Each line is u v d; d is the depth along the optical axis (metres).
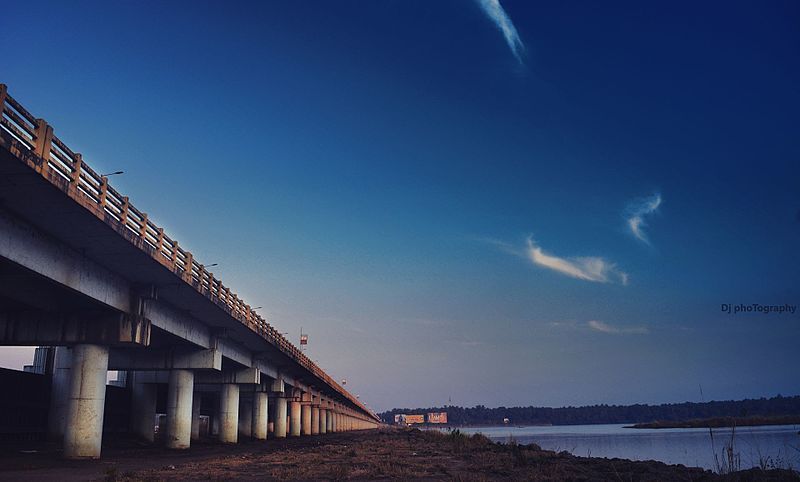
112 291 33.00
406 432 90.69
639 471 27.30
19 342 33.16
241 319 48.84
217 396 94.12
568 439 128.62
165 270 33.16
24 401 45.16
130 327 33.88
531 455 35.72
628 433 189.00
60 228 26.44
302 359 78.25
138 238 29.20
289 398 91.81
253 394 78.69
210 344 49.97
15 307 32.91
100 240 28.00
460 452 39.84
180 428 47.75
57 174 22.33
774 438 97.06
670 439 117.25
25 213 24.67
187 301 40.59
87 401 32.38
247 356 63.28
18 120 20.81
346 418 181.88
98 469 26.86
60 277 27.89
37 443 42.62
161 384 62.44
